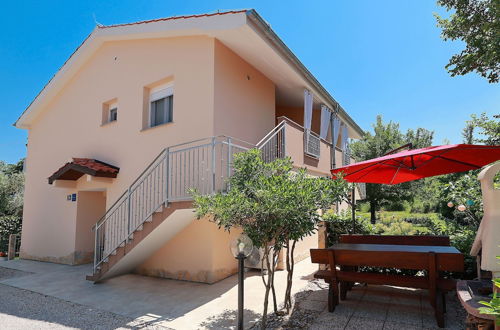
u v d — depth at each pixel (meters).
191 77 7.09
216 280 6.41
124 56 8.48
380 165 5.55
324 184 3.86
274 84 9.34
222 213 3.71
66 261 9.09
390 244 5.74
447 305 4.55
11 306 5.20
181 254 6.73
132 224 7.46
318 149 10.16
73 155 9.48
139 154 7.71
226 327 4.07
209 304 5.02
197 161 6.66
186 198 5.37
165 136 7.29
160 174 7.11
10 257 10.20
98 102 8.98
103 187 8.48
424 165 5.43
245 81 7.88
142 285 6.29
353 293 5.29
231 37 6.72
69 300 5.43
